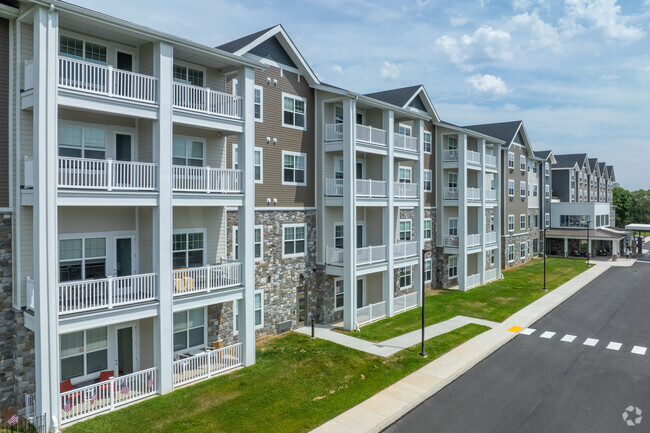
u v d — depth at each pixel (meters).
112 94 13.23
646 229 53.84
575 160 61.50
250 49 19.62
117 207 15.55
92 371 14.83
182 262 17.14
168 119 14.38
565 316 25.19
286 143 21.42
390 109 24.45
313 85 22.55
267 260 20.44
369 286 26.14
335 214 23.69
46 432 11.77
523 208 45.81
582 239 51.47
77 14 12.34
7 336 13.16
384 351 18.73
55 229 12.06
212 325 18.02
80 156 14.53
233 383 15.27
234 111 16.59
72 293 12.58
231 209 18.86
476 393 15.12
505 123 43.88
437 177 32.59
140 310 13.80
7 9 12.55
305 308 22.38
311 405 13.79
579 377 16.44
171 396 14.16
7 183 13.20
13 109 13.08
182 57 16.05
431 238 31.92
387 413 13.41
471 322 23.44
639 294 30.92
